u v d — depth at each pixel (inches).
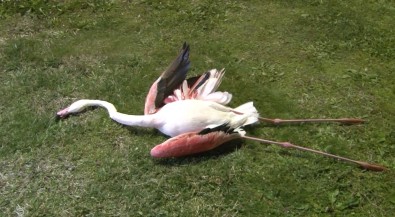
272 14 238.1
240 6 242.2
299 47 218.2
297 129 176.7
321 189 155.9
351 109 186.7
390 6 247.0
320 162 163.9
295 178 159.0
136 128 175.0
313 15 237.5
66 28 226.7
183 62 180.4
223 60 208.7
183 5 241.9
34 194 154.3
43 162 163.9
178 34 224.2
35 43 215.5
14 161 163.9
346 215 149.4
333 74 203.6
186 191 154.4
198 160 163.2
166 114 163.9
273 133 175.0
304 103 189.0
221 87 193.5
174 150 156.3
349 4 246.8
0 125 175.5
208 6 241.0
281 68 205.9
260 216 148.0
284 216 148.2
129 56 209.6
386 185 158.1
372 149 170.4
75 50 212.5
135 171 160.1
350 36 225.0
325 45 219.5
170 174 158.9
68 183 157.5
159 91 173.0
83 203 151.3
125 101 187.0
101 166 162.2
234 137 164.6
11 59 206.4
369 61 211.6
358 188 156.9
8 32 223.1
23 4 237.6
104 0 244.4
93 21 231.3
